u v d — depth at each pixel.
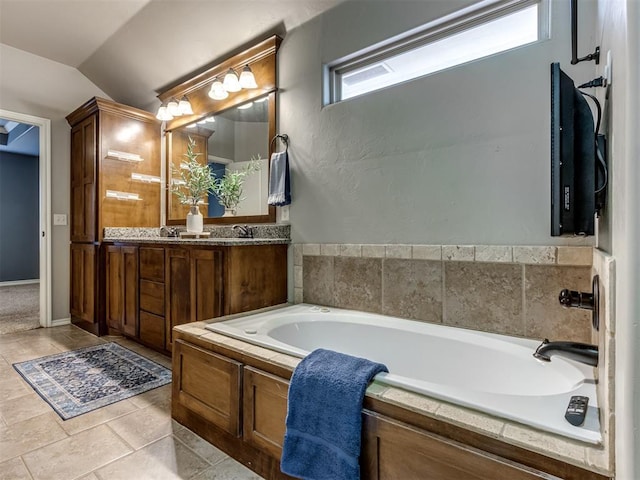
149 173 3.68
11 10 2.89
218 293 2.26
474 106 1.80
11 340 3.18
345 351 2.04
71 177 3.74
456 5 1.86
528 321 1.66
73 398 2.04
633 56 0.58
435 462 0.96
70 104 3.74
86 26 3.07
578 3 1.55
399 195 2.06
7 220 6.50
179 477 1.40
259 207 2.80
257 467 1.43
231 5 2.56
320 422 1.17
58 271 3.72
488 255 1.76
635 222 0.58
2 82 3.33
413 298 2.01
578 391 1.06
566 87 1.02
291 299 2.56
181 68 3.24
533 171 1.65
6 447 1.58
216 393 1.58
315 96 2.43
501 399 1.01
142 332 2.91
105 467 1.45
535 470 0.83
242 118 2.92
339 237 2.32
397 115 2.07
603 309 0.89
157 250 2.76
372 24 2.17
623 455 0.61
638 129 0.58
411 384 1.11
